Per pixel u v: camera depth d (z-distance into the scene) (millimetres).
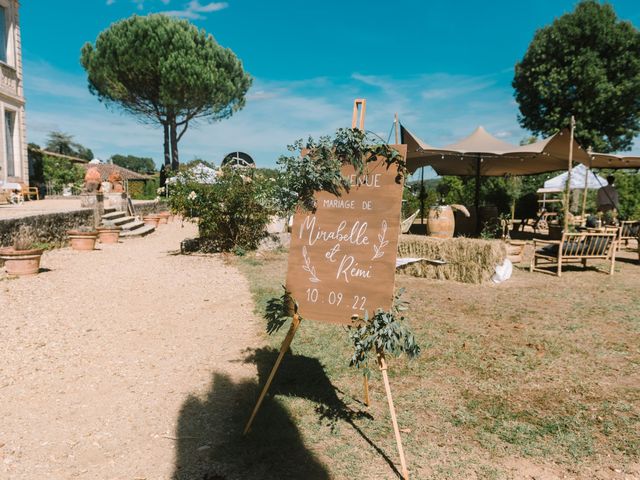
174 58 25828
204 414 3131
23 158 19609
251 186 10836
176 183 10938
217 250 11109
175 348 4461
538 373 3871
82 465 2541
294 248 2947
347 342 4625
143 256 10305
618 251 12000
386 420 3084
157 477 2436
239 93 30875
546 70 24875
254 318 5500
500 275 7559
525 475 2490
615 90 23062
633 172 19672
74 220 12188
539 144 11305
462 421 3061
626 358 4203
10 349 4301
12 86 18750
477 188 12844
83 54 27719
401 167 2762
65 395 3410
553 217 18344
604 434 2910
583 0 24391
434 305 6098
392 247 2725
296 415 3129
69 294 6457
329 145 2871
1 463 2533
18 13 19172
